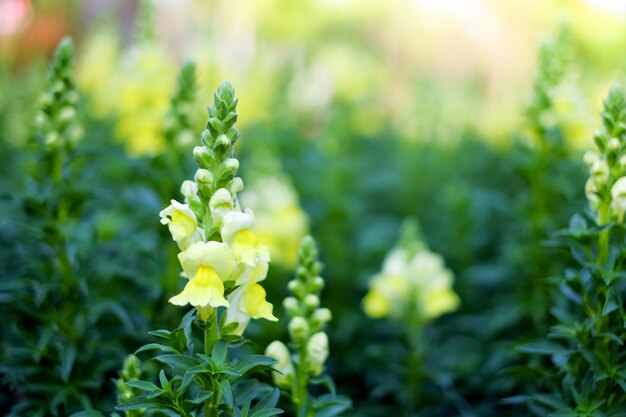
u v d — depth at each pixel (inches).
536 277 50.6
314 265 39.5
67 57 46.1
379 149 101.7
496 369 50.5
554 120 51.9
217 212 35.1
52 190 45.3
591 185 39.0
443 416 51.8
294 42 140.1
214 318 35.4
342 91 101.6
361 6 161.6
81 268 45.3
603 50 121.4
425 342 53.8
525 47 150.3
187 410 35.2
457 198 67.7
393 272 52.2
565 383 39.4
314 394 51.8
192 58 50.7
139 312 46.4
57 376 42.6
